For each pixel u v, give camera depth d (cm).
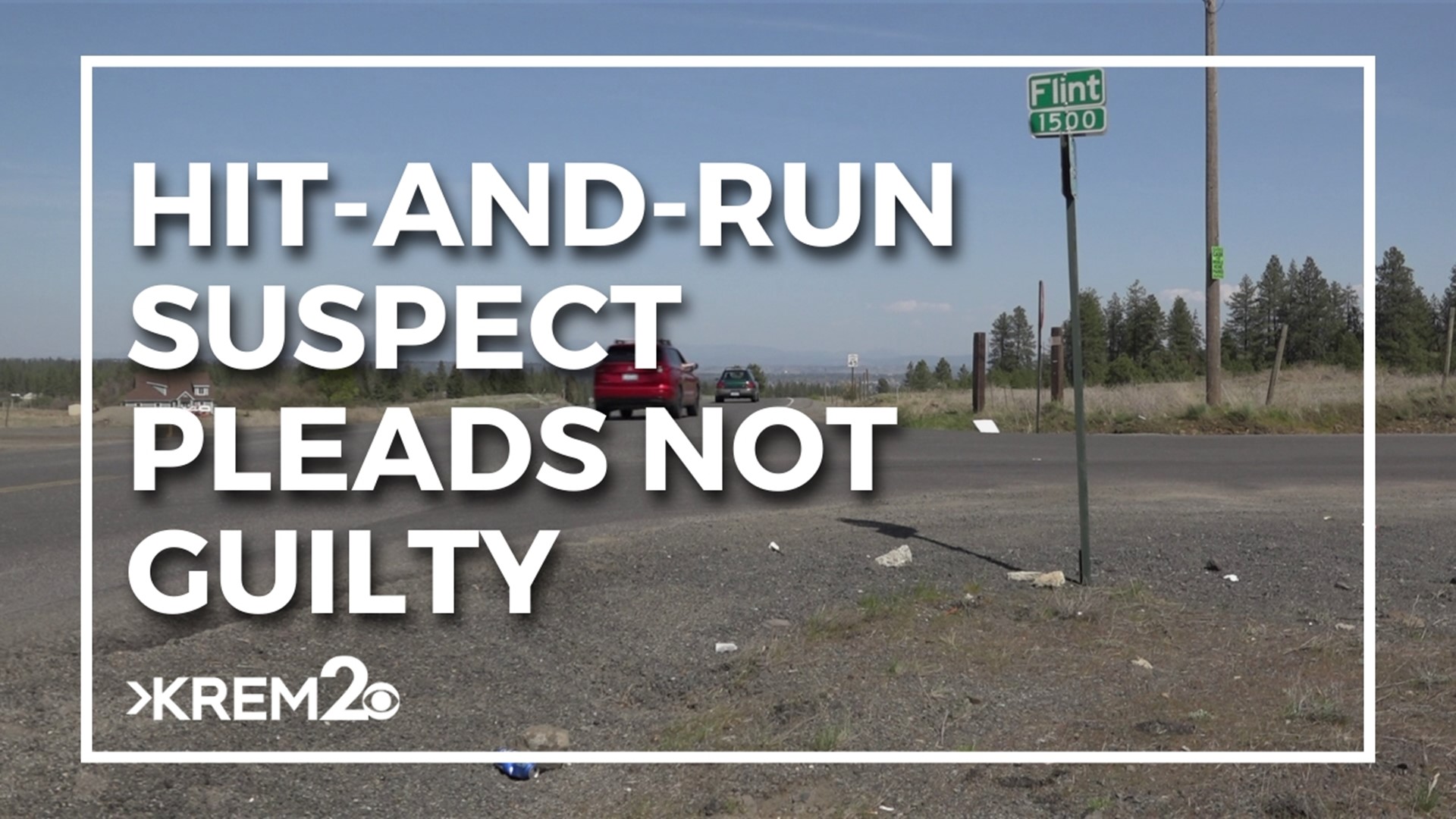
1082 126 820
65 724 601
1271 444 2064
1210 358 2594
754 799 529
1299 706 617
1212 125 2558
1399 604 827
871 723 612
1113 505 1295
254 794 540
